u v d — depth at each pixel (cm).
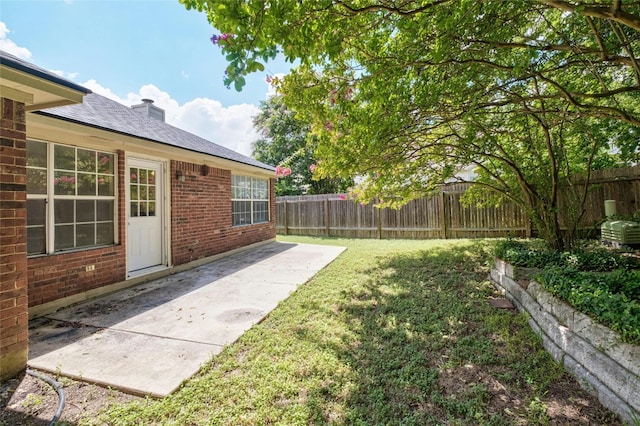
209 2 194
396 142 422
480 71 328
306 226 1338
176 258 638
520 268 398
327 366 265
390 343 304
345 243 1038
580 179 729
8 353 256
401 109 339
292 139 2016
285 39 219
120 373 258
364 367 264
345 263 692
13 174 268
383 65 302
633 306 211
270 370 261
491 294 441
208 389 237
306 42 231
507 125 502
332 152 420
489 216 958
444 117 405
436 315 367
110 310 411
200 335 331
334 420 203
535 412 202
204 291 495
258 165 946
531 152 529
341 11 234
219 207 788
